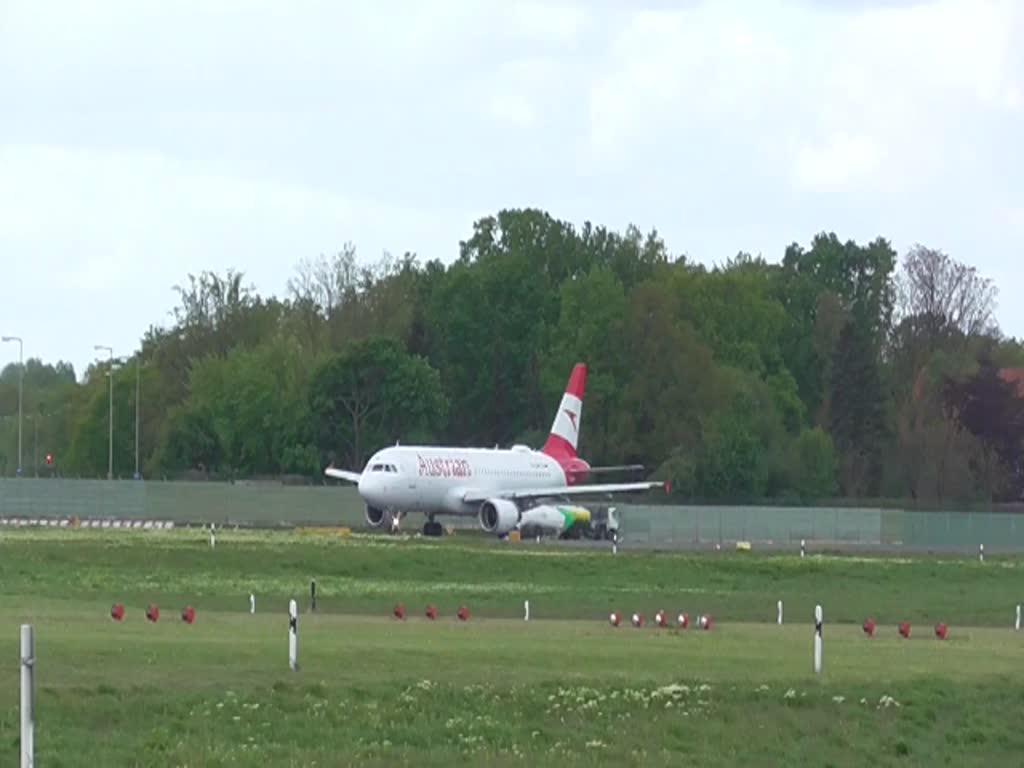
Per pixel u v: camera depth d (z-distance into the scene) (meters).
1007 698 146.88
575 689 135.00
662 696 135.00
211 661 143.25
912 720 136.62
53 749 108.81
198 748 111.00
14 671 133.00
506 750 116.44
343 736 117.44
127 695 124.50
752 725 129.88
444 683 135.25
